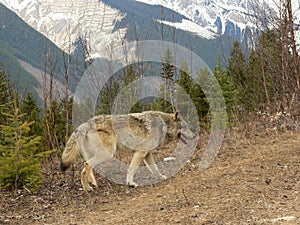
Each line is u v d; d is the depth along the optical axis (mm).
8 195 7707
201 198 6590
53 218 6273
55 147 10734
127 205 6777
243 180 7371
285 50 13375
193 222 5438
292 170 7684
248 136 11633
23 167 7926
